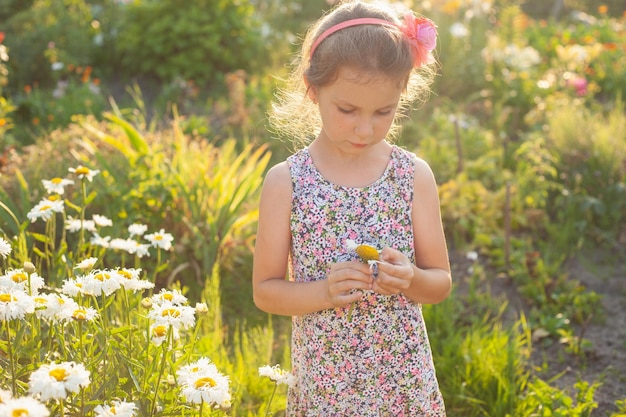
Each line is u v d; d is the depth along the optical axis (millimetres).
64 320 2020
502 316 4012
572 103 6879
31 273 2066
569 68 8250
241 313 3900
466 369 3133
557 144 5406
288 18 10750
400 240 2016
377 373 2020
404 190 2016
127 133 4547
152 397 1936
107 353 2027
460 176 5203
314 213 1983
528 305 4133
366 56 1734
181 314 1957
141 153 4316
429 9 8305
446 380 3145
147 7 8203
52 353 2051
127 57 8219
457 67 7762
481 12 8500
